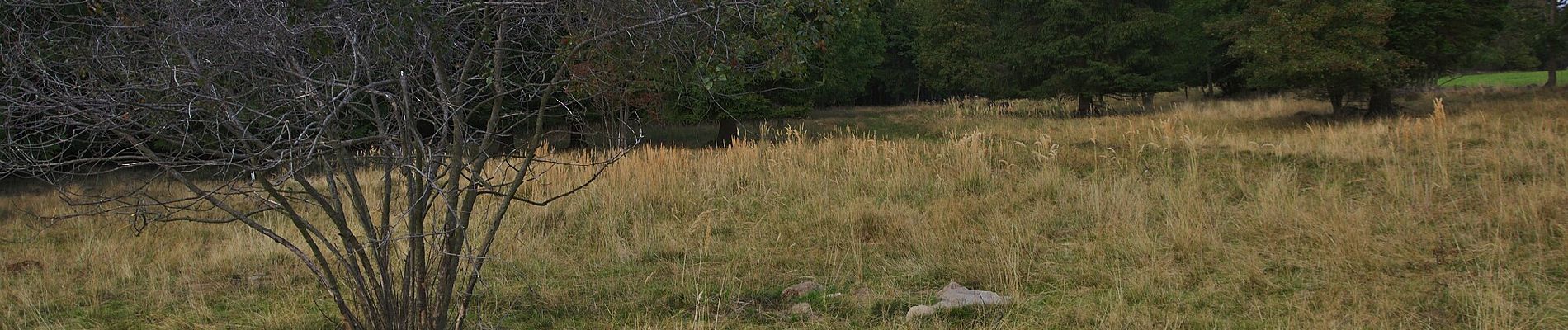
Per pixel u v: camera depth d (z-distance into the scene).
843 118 25.61
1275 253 6.37
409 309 3.96
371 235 3.90
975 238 7.37
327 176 3.84
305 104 3.48
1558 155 9.59
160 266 7.11
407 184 3.90
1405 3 17.06
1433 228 6.90
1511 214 6.86
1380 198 8.27
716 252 7.33
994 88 26.23
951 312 5.23
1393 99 20.55
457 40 4.10
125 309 5.86
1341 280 5.59
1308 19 16.56
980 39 26.66
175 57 3.62
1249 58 25.08
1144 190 8.96
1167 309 5.20
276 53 3.46
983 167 10.62
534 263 6.88
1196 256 6.42
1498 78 37.56
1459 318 4.80
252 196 3.74
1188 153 11.45
